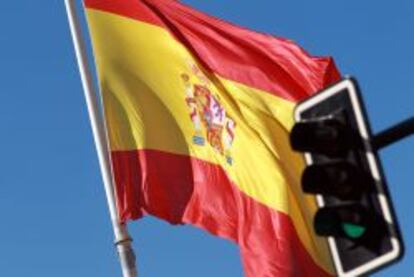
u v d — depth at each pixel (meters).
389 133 9.92
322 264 18.31
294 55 18.92
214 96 19.44
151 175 19.12
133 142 19.42
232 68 19.38
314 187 9.95
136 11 20.09
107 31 19.98
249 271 18.39
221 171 19.06
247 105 19.17
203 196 18.98
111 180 19.50
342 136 9.95
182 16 19.83
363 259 9.82
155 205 19.02
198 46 19.66
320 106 10.18
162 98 19.70
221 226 18.86
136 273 18.86
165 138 19.44
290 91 19.00
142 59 19.91
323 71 18.77
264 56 19.19
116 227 19.00
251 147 18.95
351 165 9.93
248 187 18.78
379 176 9.85
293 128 10.06
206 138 19.36
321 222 9.88
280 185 18.58
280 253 18.16
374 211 9.84
